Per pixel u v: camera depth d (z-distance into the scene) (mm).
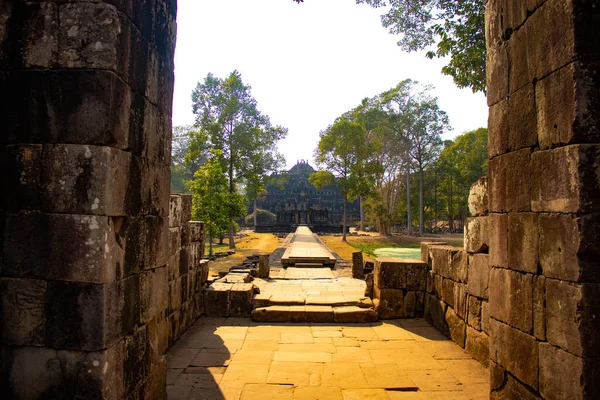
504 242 3848
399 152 44531
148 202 3559
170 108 4078
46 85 2914
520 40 3607
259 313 7449
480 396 4371
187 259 6910
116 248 2996
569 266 2924
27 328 2859
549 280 3158
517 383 3590
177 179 67125
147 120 3521
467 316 5832
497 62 4023
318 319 7430
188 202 6910
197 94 32438
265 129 34281
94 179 2848
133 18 3244
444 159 49000
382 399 4281
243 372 5000
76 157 2863
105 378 2826
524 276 3498
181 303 6617
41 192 2877
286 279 13250
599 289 2803
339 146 38656
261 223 69562
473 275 5652
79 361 2812
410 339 6418
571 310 2891
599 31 2920
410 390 4520
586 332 2793
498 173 3984
